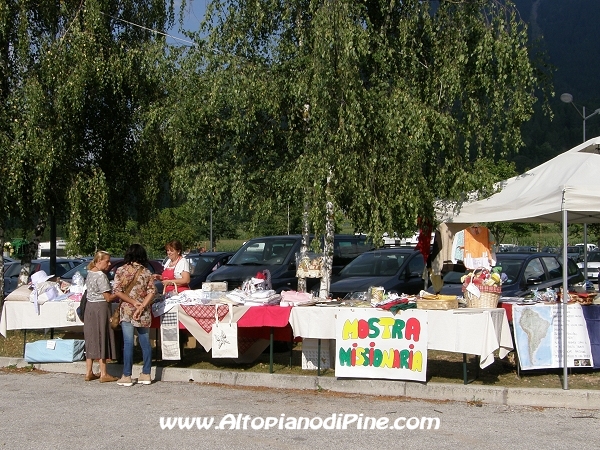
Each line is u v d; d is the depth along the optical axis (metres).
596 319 8.77
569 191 7.84
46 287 9.99
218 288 9.66
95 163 12.61
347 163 9.74
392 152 9.85
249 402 7.78
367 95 9.87
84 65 11.44
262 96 10.62
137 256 8.79
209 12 11.07
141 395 8.19
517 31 10.41
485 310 7.85
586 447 5.94
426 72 10.80
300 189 10.34
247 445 6.05
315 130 10.05
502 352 8.27
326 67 9.80
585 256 12.77
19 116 11.61
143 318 8.69
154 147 12.69
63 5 11.84
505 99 10.55
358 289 12.63
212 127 11.16
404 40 10.41
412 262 13.60
